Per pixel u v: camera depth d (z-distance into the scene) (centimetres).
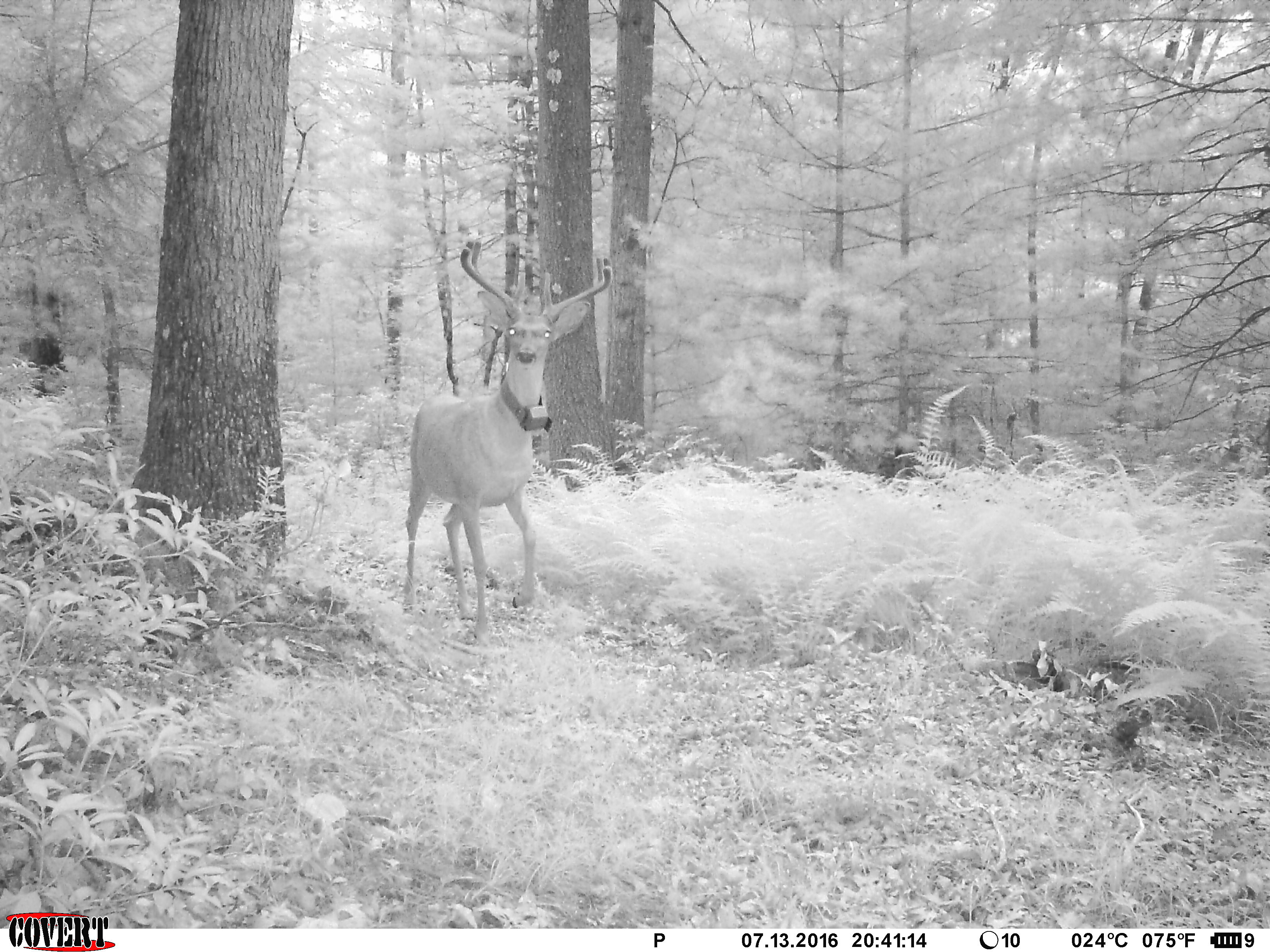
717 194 1373
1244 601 591
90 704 289
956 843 401
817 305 1236
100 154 1048
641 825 392
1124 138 997
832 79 1300
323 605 547
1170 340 1146
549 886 346
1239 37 960
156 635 429
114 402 1008
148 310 1088
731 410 1303
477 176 1716
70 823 271
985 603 644
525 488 934
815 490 835
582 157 1070
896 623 642
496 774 417
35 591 374
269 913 295
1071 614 607
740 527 731
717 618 669
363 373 1745
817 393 1320
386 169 1745
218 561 518
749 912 348
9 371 837
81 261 987
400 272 1744
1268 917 354
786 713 533
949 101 1295
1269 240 983
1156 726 512
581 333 1064
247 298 555
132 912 279
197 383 544
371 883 328
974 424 1493
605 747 467
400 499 845
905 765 471
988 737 507
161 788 336
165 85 1061
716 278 1328
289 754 391
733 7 1444
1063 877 377
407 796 383
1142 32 930
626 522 767
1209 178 1003
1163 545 645
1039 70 1053
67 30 1016
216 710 410
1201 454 1087
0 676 332
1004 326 1430
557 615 662
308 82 1359
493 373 2067
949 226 1266
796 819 419
